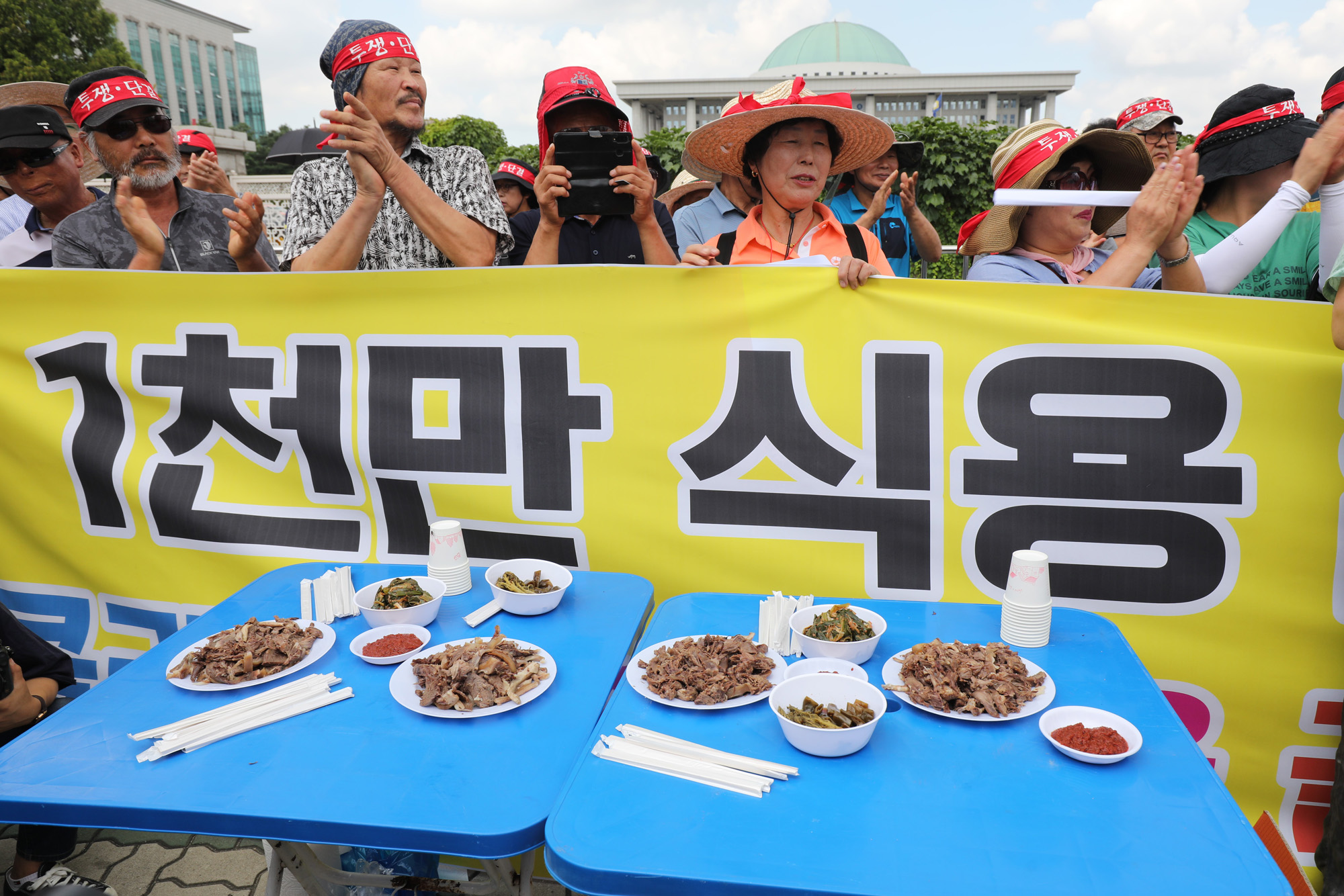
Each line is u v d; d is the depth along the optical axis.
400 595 1.91
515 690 1.55
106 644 2.72
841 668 1.59
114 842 2.49
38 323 2.55
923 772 1.32
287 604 2.00
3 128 3.20
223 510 2.57
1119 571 2.13
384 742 1.44
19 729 2.18
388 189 2.73
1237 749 2.14
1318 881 2.07
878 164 4.29
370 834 1.23
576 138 2.33
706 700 1.49
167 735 1.46
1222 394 2.01
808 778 1.31
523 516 2.42
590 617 1.89
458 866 1.93
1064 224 2.34
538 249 2.46
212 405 2.52
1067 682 1.58
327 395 2.46
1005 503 2.17
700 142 2.71
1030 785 1.28
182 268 3.00
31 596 2.74
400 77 2.57
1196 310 2.00
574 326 2.30
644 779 1.30
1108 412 2.08
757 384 2.24
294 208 2.69
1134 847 1.15
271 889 1.79
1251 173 2.51
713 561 2.35
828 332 2.18
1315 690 2.06
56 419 2.60
